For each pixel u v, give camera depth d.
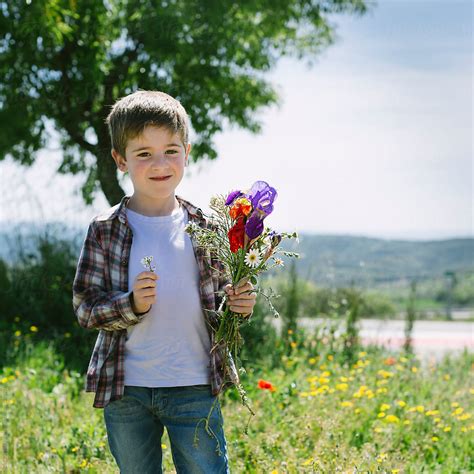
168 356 2.88
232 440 4.66
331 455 4.21
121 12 10.10
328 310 10.21
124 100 2.99
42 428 4.90
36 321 9.40
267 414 5.12
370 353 8.51
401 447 4.69
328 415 5.03
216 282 3.01
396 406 5.54
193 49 10.03
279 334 8.59
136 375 2.87
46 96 10.04
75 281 2.96
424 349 11.28
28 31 8.96
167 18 9.52
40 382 6.35
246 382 6.21
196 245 2.98
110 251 2.96
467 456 4.70
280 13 10.93
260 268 2.88
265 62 11.12
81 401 5.62
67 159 10.38
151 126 2.87
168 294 2.90
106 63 9.84
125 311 2.77
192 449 2.86
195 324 2.93
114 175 9.42
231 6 9.85
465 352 8.70
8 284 9.89
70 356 7.70
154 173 2.90
